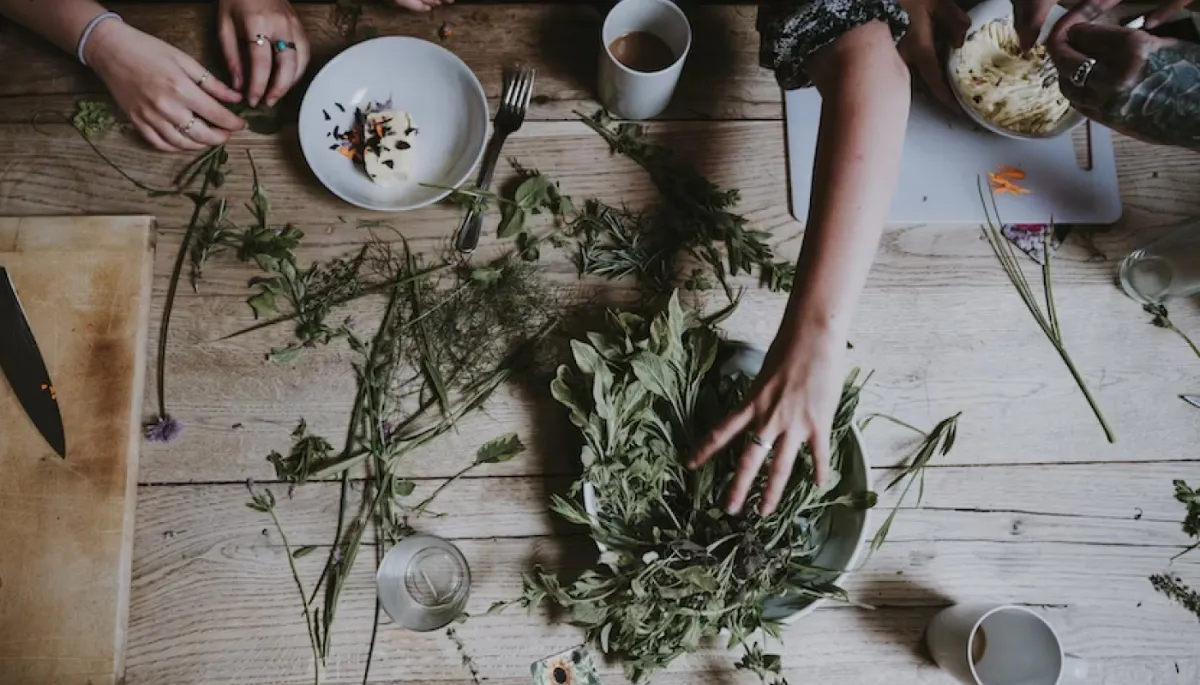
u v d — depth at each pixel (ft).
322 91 3.14
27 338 2.93
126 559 2.85
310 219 3.16
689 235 3.19
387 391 3.05
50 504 2.85
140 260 3.02
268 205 3.15
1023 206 3.30
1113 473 3.14
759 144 3.32
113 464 2.88
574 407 2.73
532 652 2.90
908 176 3.31
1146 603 3.05
